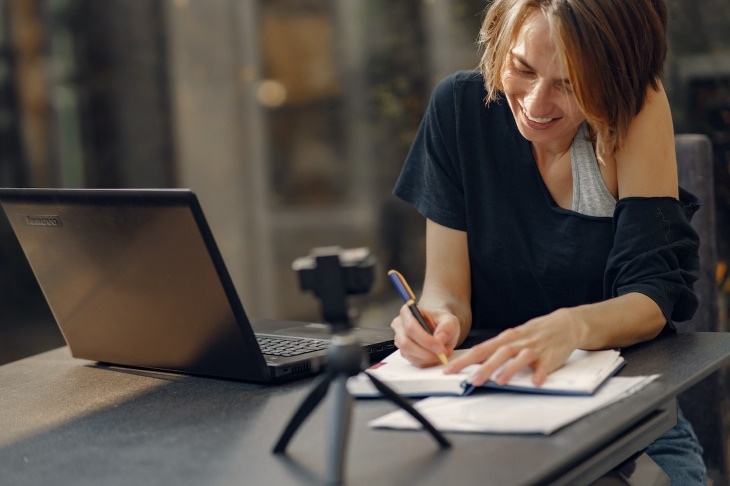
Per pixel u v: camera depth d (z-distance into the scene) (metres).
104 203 1.20
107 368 1.39
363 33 5.00
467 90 1.65
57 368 1.42
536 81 1.37
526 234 1.60
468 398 1.08
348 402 0.86
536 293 1.63
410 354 1.20
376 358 1.37
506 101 1.61
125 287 1.27
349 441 0.92
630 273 1.42
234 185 5.04
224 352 1.22
